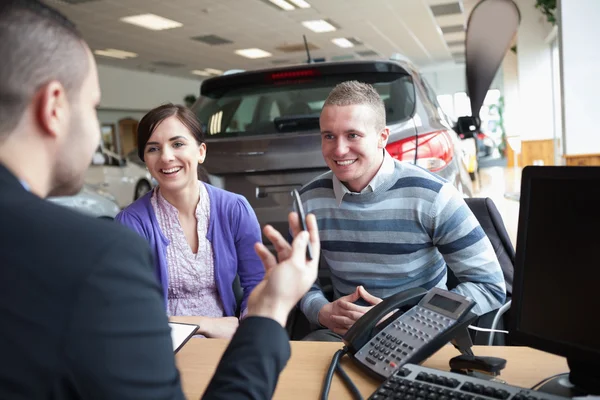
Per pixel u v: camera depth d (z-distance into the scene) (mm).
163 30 11281
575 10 5699
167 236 1804
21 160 621
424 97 2707
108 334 546
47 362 528
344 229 1711
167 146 1744
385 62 2676
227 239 1842
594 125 5801
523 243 1013
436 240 1648
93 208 5211
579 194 933
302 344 1286
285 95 2850
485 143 20484
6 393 524
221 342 1326
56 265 548
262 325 751
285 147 2561
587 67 5738
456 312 1134
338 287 1795
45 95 619
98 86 703
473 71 3215
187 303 1818
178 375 640
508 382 1033
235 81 2887
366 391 1040
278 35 12789
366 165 1617
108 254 570
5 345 526
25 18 610
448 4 11180
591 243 916
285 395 1040
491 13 3125
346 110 1586
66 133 647
